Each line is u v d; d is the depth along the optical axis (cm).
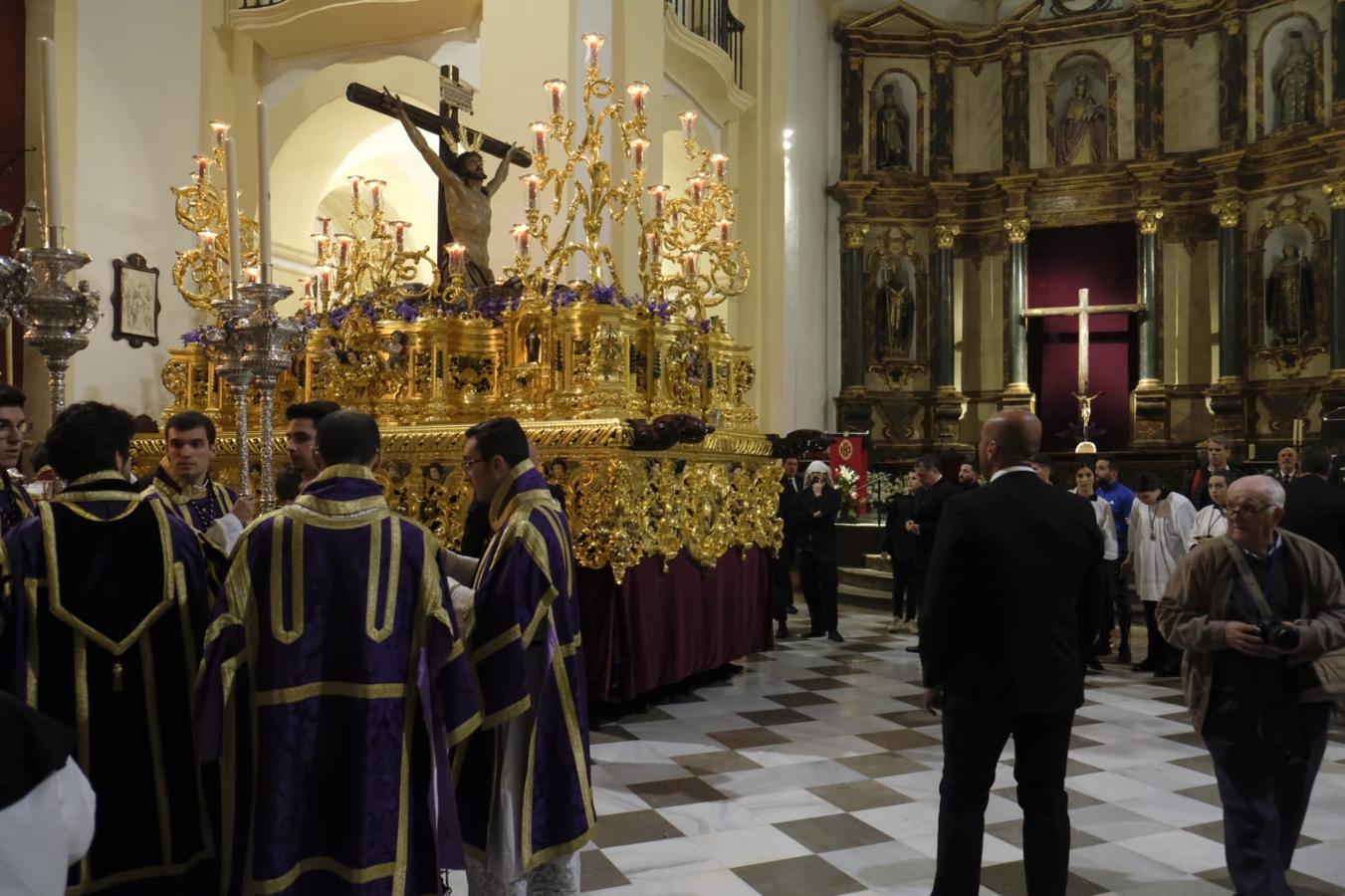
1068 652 321
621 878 392
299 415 425
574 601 341
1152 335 1762
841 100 1898
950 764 332
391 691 274
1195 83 1788
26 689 271
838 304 1886
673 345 698
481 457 334
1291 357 1681
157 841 290
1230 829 344
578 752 329
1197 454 1653
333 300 771
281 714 264
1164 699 724
